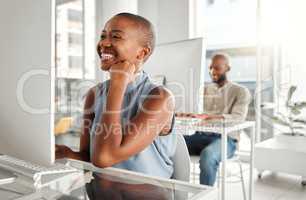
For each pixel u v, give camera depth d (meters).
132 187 0.66
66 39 2.94
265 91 3.50
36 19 0.68
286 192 2.68
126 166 0.80
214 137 2.20
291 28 3.33
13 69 0.73
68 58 2.90
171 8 3.99
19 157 0.75
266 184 2.86
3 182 0.65
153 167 0.83
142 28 0.80
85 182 0.68
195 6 3.94
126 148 0.74
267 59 3.48
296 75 3.35
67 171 0.71
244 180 2.77
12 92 0.73
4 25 0.73
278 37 3.41
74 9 3.08
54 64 0.68
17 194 0.61
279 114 3.35
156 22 4.08
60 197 0.62
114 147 0.73
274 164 2.90
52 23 0.66
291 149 2.84
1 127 0.77
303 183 2.84
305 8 3.24
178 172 0.96
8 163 0.72
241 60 3.68
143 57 0.83
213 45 3.87
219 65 2.82
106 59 0.80
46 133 0.70
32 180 0.66
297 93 3.33
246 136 3.02
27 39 0.69
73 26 3.05
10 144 0.76
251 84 3.62
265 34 3.47
